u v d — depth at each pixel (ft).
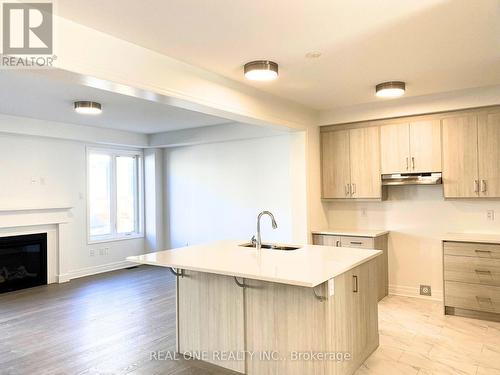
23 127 17.47
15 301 15.96
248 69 10.34
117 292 17.33
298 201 16.16
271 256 9.95
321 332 8.27
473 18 7.83
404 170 14.92
